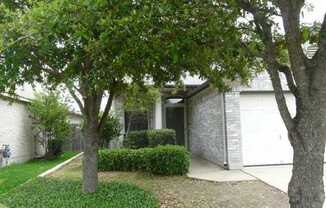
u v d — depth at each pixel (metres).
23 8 7.47
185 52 5.99
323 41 4.76
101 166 12.86
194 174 11.90
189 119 18.97
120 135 17.09
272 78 5.14
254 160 13.44
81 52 6.09
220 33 5.81
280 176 11.15
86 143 9.11
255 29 5.75
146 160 12.15
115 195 8.66
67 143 21.31
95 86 6.18
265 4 5.99
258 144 13.48
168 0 5.34
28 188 9.62
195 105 17.67
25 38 5.49
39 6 5.55
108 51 5.73
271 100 13.62
